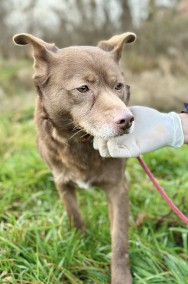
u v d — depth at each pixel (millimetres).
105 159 870
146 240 973
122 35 881
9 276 807
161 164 1468
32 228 953
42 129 897
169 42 3184
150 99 2311
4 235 912
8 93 2721
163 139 789
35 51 831
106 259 920
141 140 784
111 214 911
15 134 1802
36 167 1370
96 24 3676
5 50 3830
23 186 1248
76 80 782
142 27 3344
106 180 893
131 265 902
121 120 709
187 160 1490
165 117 804
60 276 830
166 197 844
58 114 820
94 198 1196
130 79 2598
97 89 780
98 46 888
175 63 2820
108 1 3654
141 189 1229
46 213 1062
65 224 1016
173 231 1040
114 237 869
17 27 3920
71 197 991
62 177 943
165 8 3416
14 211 1114
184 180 1283
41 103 858
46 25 3818
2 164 1416
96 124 750
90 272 872
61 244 922
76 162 883
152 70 2793
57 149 891
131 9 3627
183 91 2332
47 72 825
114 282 835
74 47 839
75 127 814
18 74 3078
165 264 904
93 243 970
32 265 839
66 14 3748
